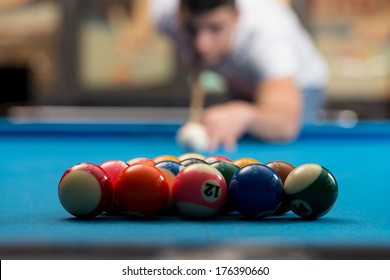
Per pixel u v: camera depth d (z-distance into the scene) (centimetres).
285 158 188
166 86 471
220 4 248
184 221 98
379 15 471
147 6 468
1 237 85
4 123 253
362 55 476
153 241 83
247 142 238
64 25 471
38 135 250
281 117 232
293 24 272
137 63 472
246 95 270
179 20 260
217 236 87
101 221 97
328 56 476
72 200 97
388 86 479
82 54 473
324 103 465
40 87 475
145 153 201
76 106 474
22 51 473
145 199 97
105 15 471
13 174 151
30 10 471
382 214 105
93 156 192
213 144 205
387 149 221
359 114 479
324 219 101
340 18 472
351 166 170
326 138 249
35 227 93
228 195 99
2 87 396
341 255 79
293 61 252
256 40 250
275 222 98
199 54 258
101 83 475
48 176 148
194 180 98
